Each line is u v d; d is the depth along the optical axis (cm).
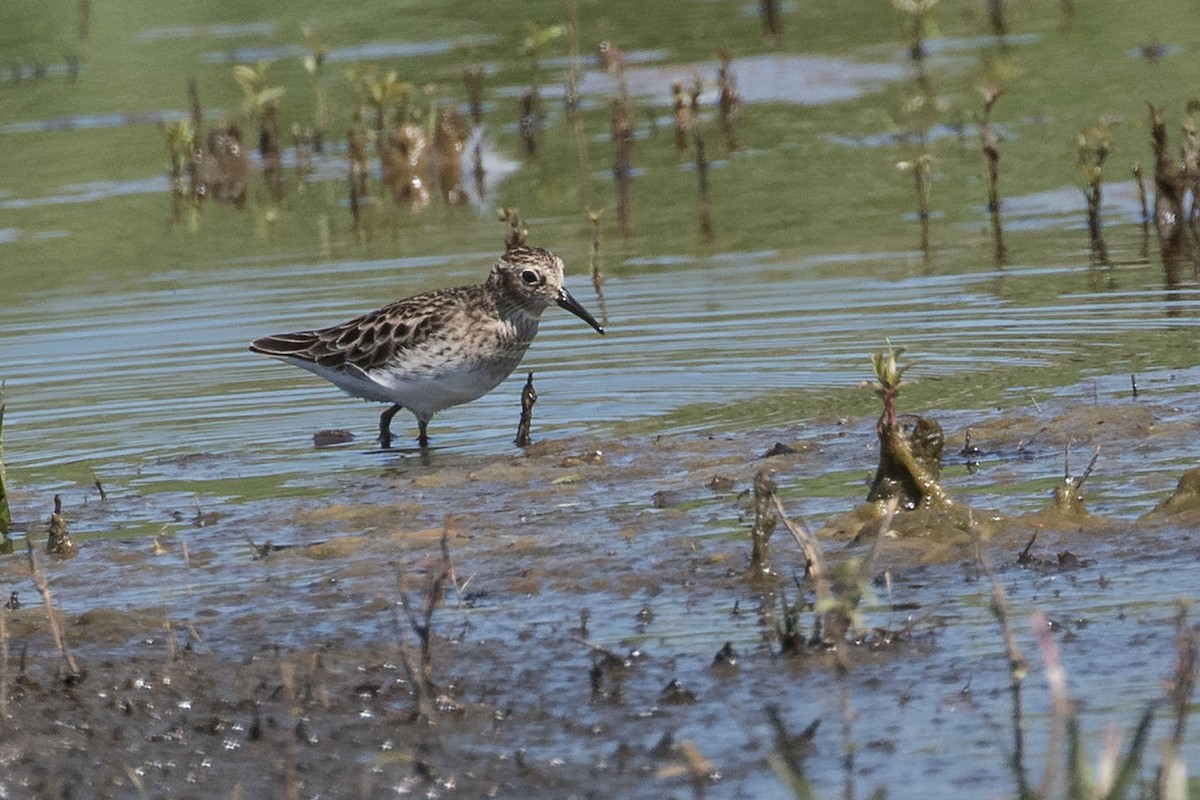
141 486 1281
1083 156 2008
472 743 789
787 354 1563
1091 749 739
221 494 1248
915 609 909
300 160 2617
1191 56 2783
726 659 855
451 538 1092
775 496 945
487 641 909
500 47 3262
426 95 2897
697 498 1152
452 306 1411
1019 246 1912
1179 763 678
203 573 1056
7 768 795
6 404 1541
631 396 1471
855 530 1041
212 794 755
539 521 1123
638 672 854
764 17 3297
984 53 2983
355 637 927
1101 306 1639
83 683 882
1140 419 1253
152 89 3072
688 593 961
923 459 1111
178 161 2502
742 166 2416
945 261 1864
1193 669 786
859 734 770
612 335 1677
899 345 1564
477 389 1429
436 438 1402
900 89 2788
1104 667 817
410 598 983
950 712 785
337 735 808
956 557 983
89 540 1143
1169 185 1933
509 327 1430
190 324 1783
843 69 2950
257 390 1573
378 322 1412
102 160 2644
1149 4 3306
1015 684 795
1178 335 1508
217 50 3369
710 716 799
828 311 1702
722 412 1394
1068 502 1045
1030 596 914
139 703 855
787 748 734
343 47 3328
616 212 2206
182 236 2217
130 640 941
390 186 2475
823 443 1270
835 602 831
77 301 1905
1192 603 886
